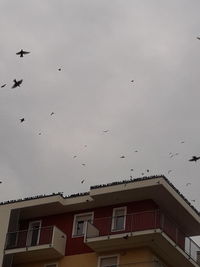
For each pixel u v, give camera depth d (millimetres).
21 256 40438
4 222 41469
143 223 37906
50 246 39406
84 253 39656
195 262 40219
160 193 39375
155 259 38156
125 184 39812
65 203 41750
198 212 42469
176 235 39312
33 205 41906
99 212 41156
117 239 37875
